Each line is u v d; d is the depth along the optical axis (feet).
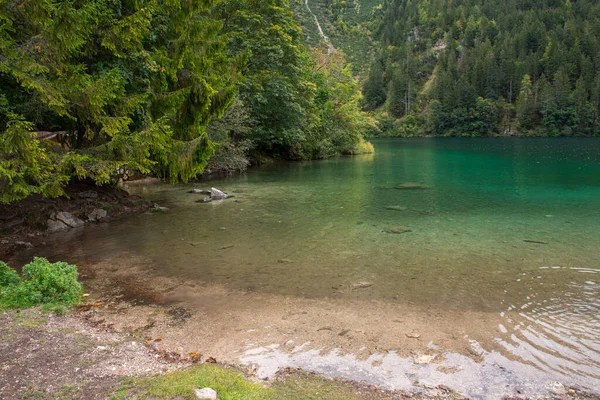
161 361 14.03
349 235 33.09
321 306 19.34
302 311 18.79
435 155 130.62
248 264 25.86
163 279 23.25
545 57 336.49
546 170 84.53
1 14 25.58
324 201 49.52
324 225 36.78
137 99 33.78
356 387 12.72
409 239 31.65
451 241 30.96
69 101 29.91
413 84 418.51
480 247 29.19
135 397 11.30
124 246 30.12
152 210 43.80
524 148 162.50
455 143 215.51
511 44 376.48
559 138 250.78
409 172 82.12
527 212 42.22
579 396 12.34
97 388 11.76
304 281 22.75
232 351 15.12
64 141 37.11
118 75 30.66
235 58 59.52
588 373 13.62
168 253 28.35
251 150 97.25
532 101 294.66
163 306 19.47
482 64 348.18
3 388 11.52
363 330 16.80
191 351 15.06
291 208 45.06
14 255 27.73
